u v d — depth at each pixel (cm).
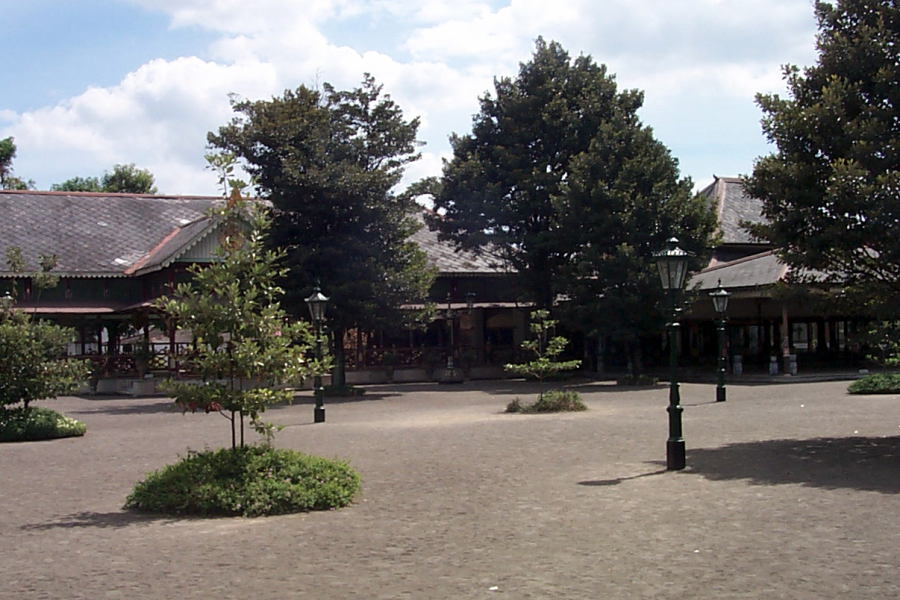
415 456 1445
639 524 885
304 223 3097
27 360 1945
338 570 736
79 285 3822
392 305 3145
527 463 1336
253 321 1095
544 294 3828
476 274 4209
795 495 1009
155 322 3775
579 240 3425
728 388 2992
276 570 740
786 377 3338
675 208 3316
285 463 1089
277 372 1088
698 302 4038
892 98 1298
